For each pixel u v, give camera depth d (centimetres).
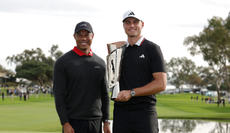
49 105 3069
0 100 3956
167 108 3175
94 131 355
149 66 321
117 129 328
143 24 337
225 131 1096
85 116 346
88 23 356
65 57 346
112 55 327
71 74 341
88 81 348
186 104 4231
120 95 309
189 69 8719
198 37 4494
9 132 833
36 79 8488
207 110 3100
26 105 3031
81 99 344
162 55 323
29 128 1106
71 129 332
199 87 11288
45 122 1352
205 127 1222
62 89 338
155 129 321
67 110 346
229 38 3797
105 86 378
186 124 1348
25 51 9781
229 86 4669
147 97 320
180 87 10569
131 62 322
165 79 312
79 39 348
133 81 321
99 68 360
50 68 8288
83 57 352
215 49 4325
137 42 325
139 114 317
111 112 2128
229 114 2092
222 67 5347
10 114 1814
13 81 9919
